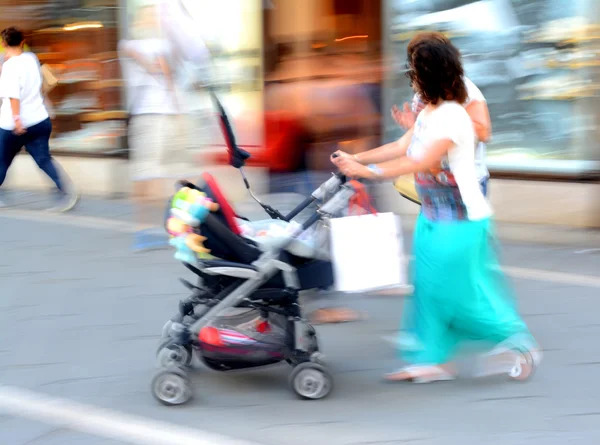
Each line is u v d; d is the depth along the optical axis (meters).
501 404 3.90
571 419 3.74
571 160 7.32
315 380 3.96
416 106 4.18
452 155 3.80
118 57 9.19
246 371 4.35
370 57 7.71
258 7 8.12
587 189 7.16
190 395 3.94
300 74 7.18
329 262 4.04
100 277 6.02
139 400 4.00
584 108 7.23
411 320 4.23
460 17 7.69
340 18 7.83
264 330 4.03
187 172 7.28
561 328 4.87
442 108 3.80
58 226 7.70
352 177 3.99
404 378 4.17
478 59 7.68
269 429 3.68
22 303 5.47
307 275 4.02
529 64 7.46
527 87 7.50
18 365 4.44
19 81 7.96
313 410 3.87
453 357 4.36
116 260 6.47
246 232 4.09
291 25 7.98
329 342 4.75
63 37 9.59
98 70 9.36
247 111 8.11
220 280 4.02
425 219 4.03
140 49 6.69
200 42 6.86
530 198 7.38
